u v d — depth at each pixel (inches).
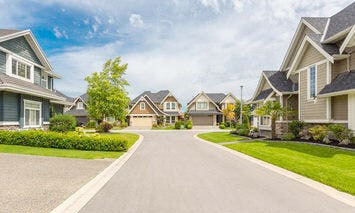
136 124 1947.6
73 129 862.5
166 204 201.8
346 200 213.5
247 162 400.5
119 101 1203.2
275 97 838.5
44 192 230.7
